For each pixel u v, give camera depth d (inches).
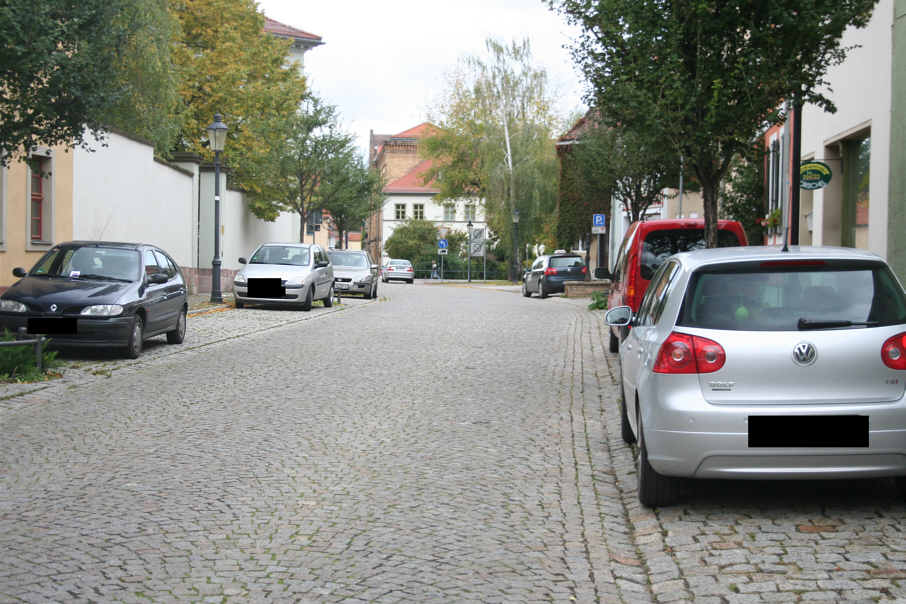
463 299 1347.2
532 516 232.1
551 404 407.2
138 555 196.1
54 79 449.1
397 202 3646.7
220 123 997.2
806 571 185.9
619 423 363.3
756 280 227.0
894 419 212.4
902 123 535.2
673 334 224.7
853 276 225.6
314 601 171.3
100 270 565.3
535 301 1306.6
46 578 180.7
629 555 203.3
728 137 460.1
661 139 474.0
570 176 1427.2
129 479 262.7
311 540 208.7
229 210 1323.8
